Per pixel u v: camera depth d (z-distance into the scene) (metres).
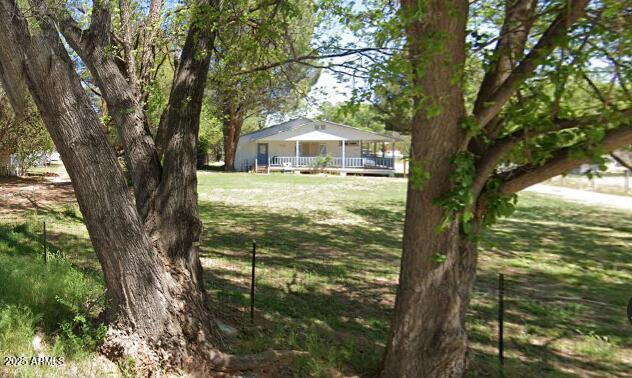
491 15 4.13
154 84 5.82
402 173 38.31
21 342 3.96
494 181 3.80
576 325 6.34
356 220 15.27
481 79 3.97
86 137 3.81
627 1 2.81
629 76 3.08
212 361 4.20
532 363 5.08
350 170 38.94
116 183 3.94
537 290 8.04
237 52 5.69
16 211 13.49
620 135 3.19
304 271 8.48
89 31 4.55
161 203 4.56
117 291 4.00
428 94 3.41
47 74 3.64
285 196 21.67
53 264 6.55
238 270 8.27
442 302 3.84
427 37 3.18
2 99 16.58
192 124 4.76
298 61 5.23
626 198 24.27
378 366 4.41
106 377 3.73
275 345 4.78
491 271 9.33
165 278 4.20
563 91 3.18
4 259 6.41
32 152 25.39
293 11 5.24
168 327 4.07
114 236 3.90
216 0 5.13
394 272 8.80
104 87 4.64
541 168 3.59
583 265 10.02
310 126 39.16
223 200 19.42
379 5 4.04
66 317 4.59
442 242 3.78
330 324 5.87
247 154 43.72
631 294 7.92
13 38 3.60
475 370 4.68
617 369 5.08
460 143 3.64
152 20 6.12
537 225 15.34
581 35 3.16
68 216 12.95
